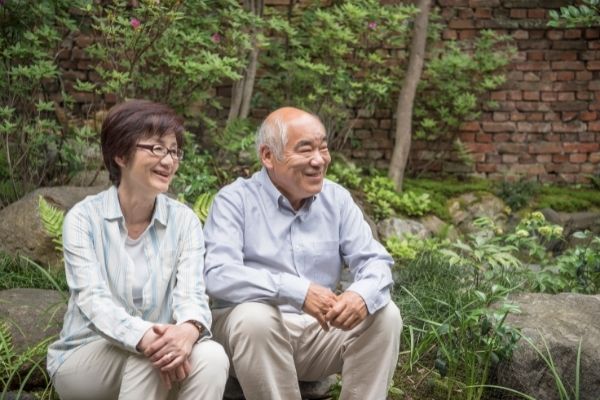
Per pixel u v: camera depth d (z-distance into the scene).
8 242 4.70
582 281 4.53
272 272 3.12
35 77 5.43
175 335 2.62
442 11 7.44
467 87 7.35
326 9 7.09
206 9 6.00
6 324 3.45
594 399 3.43
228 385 3.25
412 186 7.19
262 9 6.78
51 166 5.87
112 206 2.79
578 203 7.11
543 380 3.44
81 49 6.93
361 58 7.17
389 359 2.98
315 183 3.06
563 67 7.46
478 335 3.53
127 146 2.71
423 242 5.69
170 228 2.85
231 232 3.08
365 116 7.42
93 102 6.21
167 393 2.68
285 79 6.97
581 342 3.47
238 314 2.87
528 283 4.61
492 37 7.35
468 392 3.47
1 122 5.77
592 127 7.51
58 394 3.07
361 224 3.24
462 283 4.52
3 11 5.52
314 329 3.12
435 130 7.35
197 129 6.93
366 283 2.96
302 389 3.37
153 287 2.78
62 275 4.45
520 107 7.51
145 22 5.54
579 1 7.35
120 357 2.72
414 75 7.05
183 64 5.68
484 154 7.52
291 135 3.03
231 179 6.14
